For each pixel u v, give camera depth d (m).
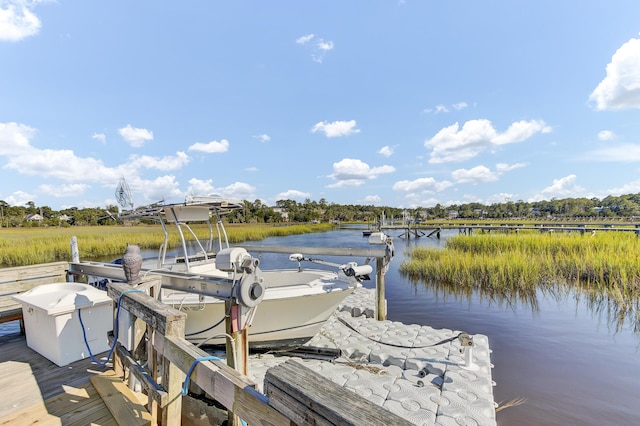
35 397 2.70
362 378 4.14
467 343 4.29
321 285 4.67
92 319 3.55
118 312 2.97
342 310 7.29
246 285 2.93
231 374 1.68
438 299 9.17
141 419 2.31
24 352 3.67
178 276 3.50
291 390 1.23
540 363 5.26
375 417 1.02
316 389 1.21
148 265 5.07
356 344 5.21
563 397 4.26
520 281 9.98
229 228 44.28
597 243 13.89
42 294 3.76
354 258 14.20
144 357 2.93
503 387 4.53
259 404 1.41
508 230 26.86
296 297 4.36
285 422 1.26
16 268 4.53
